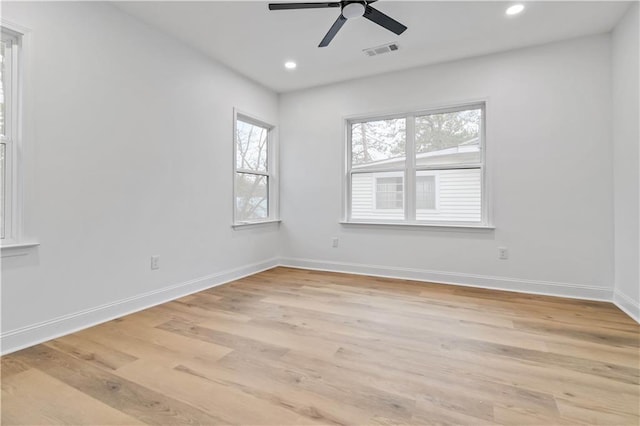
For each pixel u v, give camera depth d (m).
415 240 3.99
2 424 1.39
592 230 3.18
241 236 4.13
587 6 2.68
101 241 2.58
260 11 2.77
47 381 1.72
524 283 3.46
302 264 4.70
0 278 2.02
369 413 1.46
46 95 2.23
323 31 3.10
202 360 1.96
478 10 2.74
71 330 2.38
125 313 2.75
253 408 1.50
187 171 3.35
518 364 1.91
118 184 2.70
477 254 3.67
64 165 2.34
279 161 4.83
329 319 2.65
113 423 1.40
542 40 3.26
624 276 2.88
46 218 2.24
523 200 3.44
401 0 2.60
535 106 3.38
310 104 4.60
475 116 3.75
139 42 2.87
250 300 3.17
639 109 2.54
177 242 3.25
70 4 2.37
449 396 1.59
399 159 4.15
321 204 4.55
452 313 2.79
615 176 3.04
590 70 3.16
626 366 1.88
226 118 3.87
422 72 3.89
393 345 2.17
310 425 1.39
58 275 2.31
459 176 3.83
